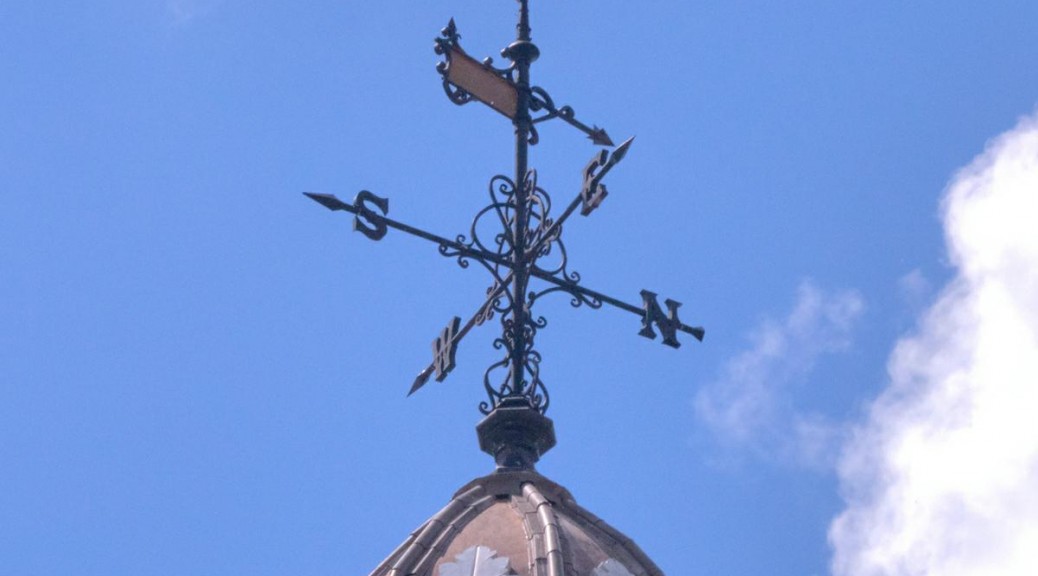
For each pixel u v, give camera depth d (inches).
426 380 1190.3
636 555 1080.8
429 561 1054.4
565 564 1034.7
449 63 1192.2
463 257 1163.3
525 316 1163.3
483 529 1069.1
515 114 1200.2
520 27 1225.4
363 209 1153.4
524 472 1109.1
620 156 1132.5
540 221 1167.6
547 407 1154.0
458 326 1184.8
